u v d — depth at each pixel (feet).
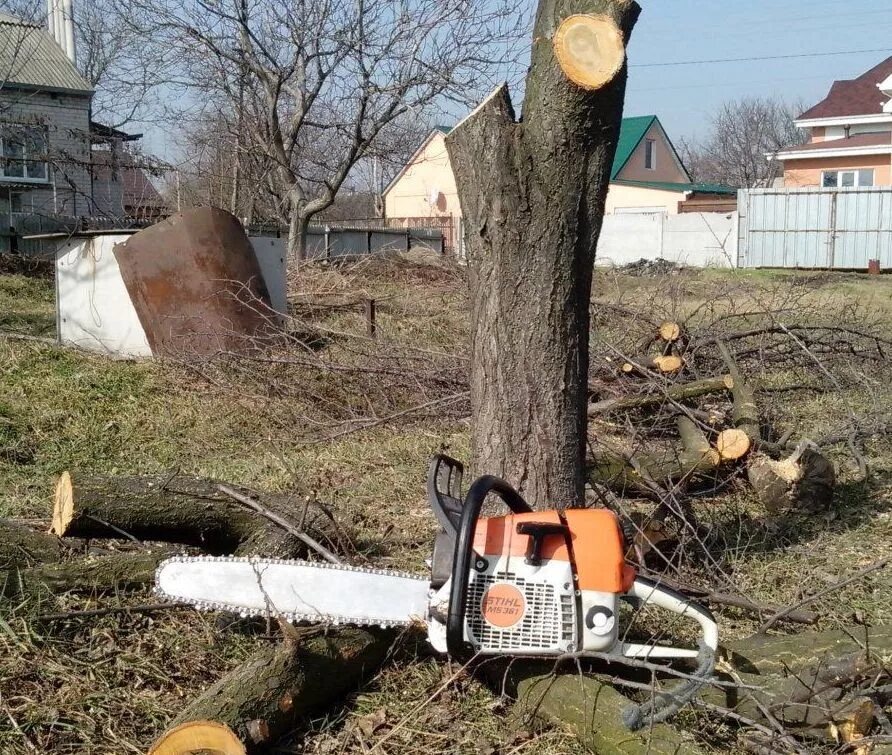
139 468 17.40
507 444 11.26
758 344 24.80
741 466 16.67
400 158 53.88
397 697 9.95
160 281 24.70
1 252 44.29
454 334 29.60
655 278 42.70
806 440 16.51
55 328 29.17
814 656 10.03
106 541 12.49
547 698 9.21
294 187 50.83
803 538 15.51
